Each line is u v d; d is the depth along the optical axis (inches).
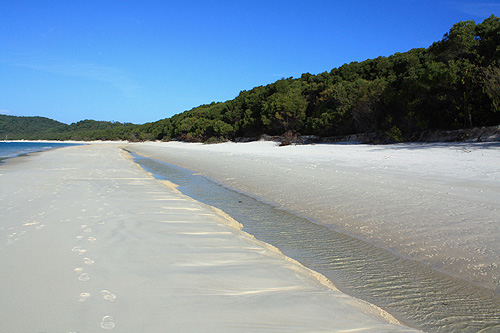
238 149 1379.2
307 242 233.1
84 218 261.7
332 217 289.1
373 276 176.1
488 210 260.7
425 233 226.5
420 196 323.9
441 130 940.6
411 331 110.5
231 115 2282.2
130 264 163.3
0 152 1697.8
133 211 294.0
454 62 891.4
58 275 146.6
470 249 194.1
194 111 3651.6
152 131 4244.6
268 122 1804.9
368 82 1275.8
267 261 175.9
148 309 116.0
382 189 369.4
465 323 131.6
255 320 110.7
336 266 190.4
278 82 2064.5
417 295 154.6
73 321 106.5
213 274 153.7
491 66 824.3
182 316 111.3
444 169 470.6
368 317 119.6
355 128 1289.4
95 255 175.5
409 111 997.2
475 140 809.5
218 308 118.6
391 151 792.9
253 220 295.0
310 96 1763.0
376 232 241.1
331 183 429.7
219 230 239.5
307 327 108.0
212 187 485.1
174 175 647.8
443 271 175.6
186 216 281.9
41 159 1046.4
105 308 116.0
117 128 5654.5
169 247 194.2
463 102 876.0
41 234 214.5
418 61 1291.8
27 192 390.6
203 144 2202.3
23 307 116.3
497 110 797.2
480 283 160.6
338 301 131.2
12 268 154.8
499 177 387.5
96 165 807.1
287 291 137.9
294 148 1170.6
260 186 461.1
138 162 1011.9
